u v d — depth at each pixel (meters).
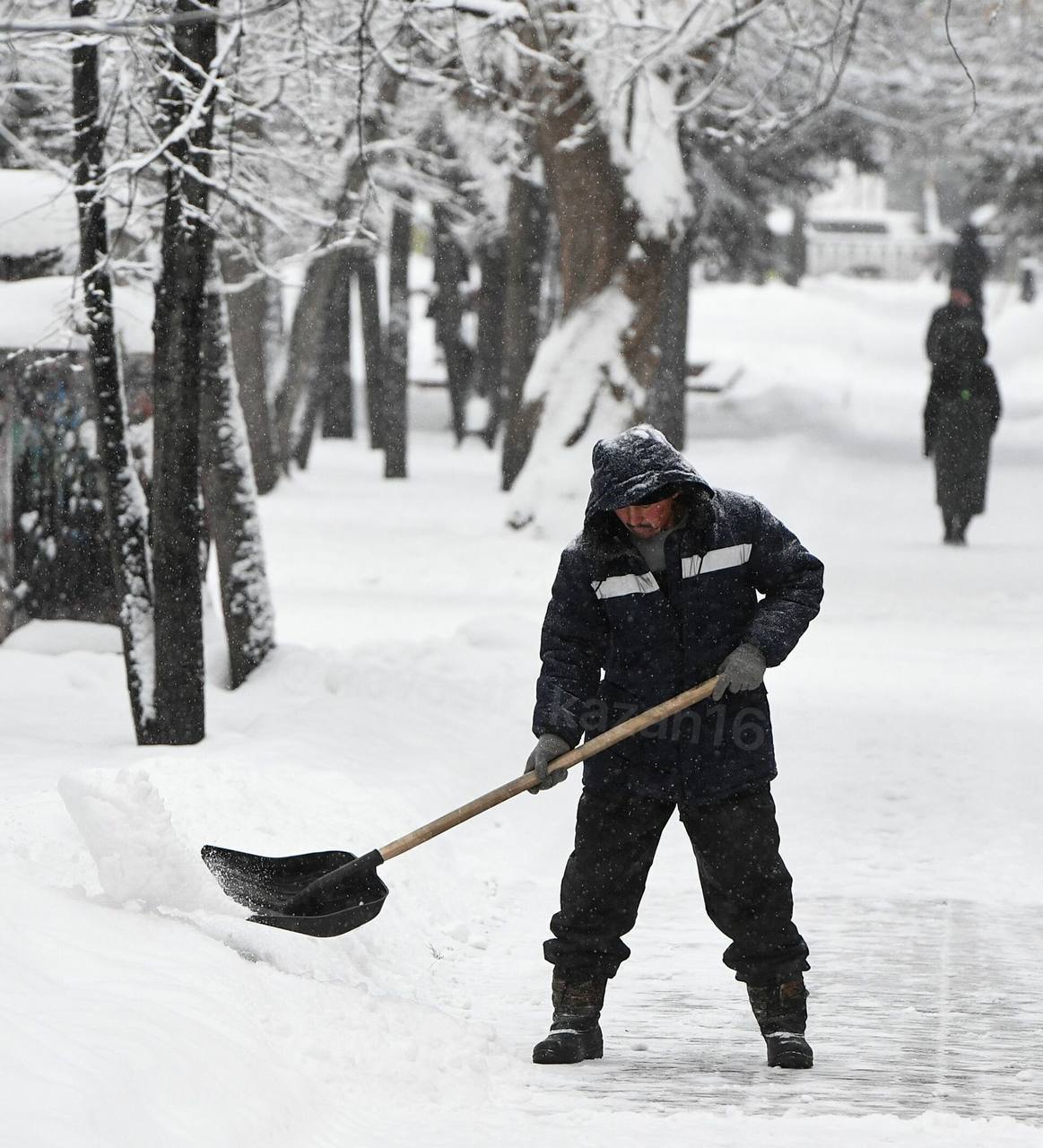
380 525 84.44
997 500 94.44
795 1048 18.03
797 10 67.38
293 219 45.16
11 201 45.84
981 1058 18.38
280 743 33.53
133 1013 14.27
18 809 24.28
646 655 18.23
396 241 110.25
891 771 36.72
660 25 51.53
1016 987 21.88
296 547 76.12
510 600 62.34
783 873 18.30
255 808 26.47
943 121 118.38
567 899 18.70
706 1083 17.33
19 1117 11.50
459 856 28.98
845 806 34.12
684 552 17.95
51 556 45.19
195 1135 12.65
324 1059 16.19
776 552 18.23
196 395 32.66
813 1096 16.81
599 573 18.12
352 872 18.94
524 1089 16.94
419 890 25.62
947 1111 16.22
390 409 111.06
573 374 80.44
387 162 90.38
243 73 42.53
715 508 17.98
